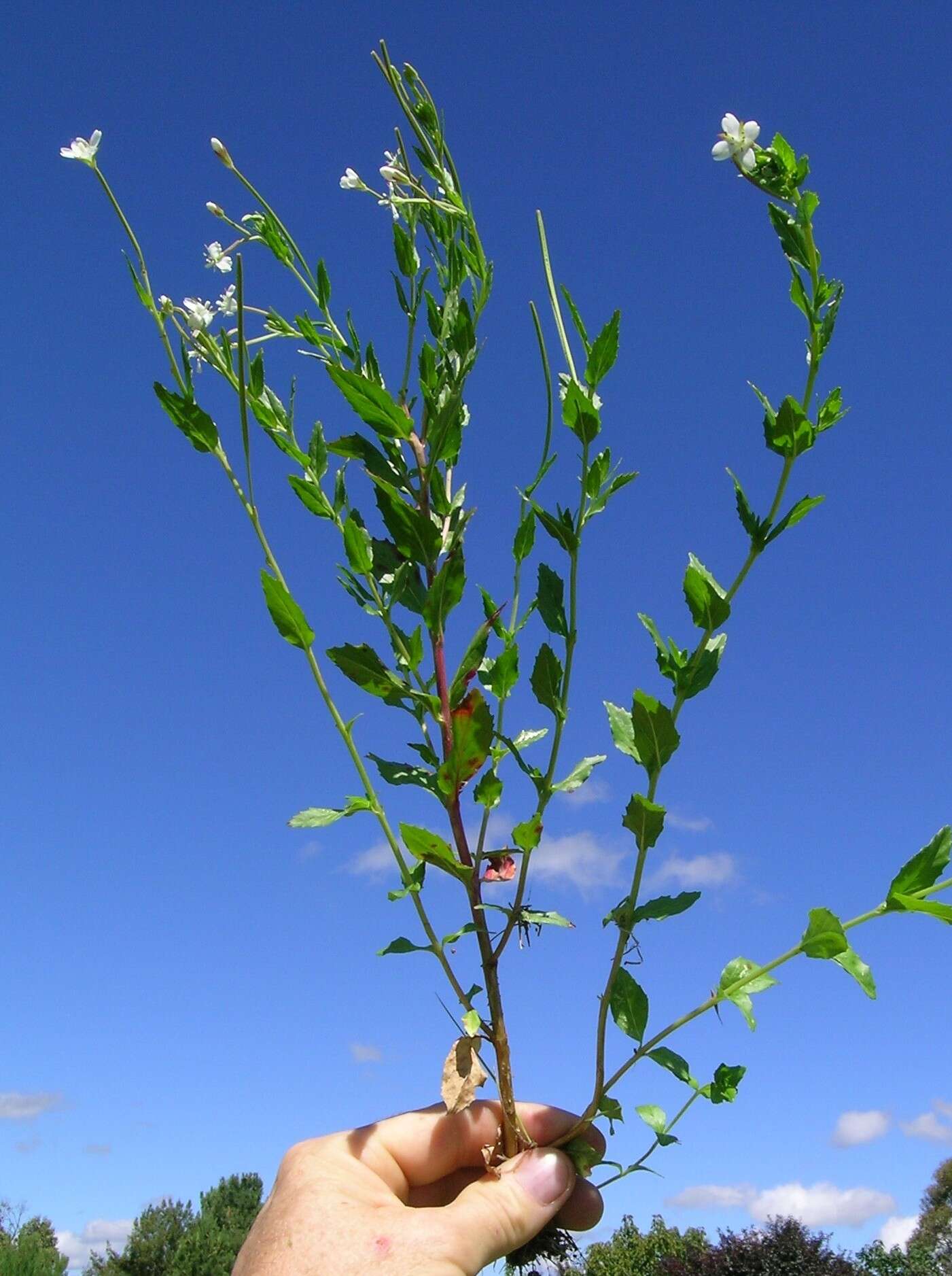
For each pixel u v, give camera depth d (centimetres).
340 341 38
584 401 32
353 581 35
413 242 36
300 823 32
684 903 31
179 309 35
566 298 33
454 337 35
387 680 33
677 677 31
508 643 35
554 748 32
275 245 38
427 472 35
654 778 31
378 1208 34
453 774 32
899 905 28
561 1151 34
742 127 29
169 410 34
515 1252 38
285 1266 33
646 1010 32
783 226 29
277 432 37
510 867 33
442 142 36
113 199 35
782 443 30
